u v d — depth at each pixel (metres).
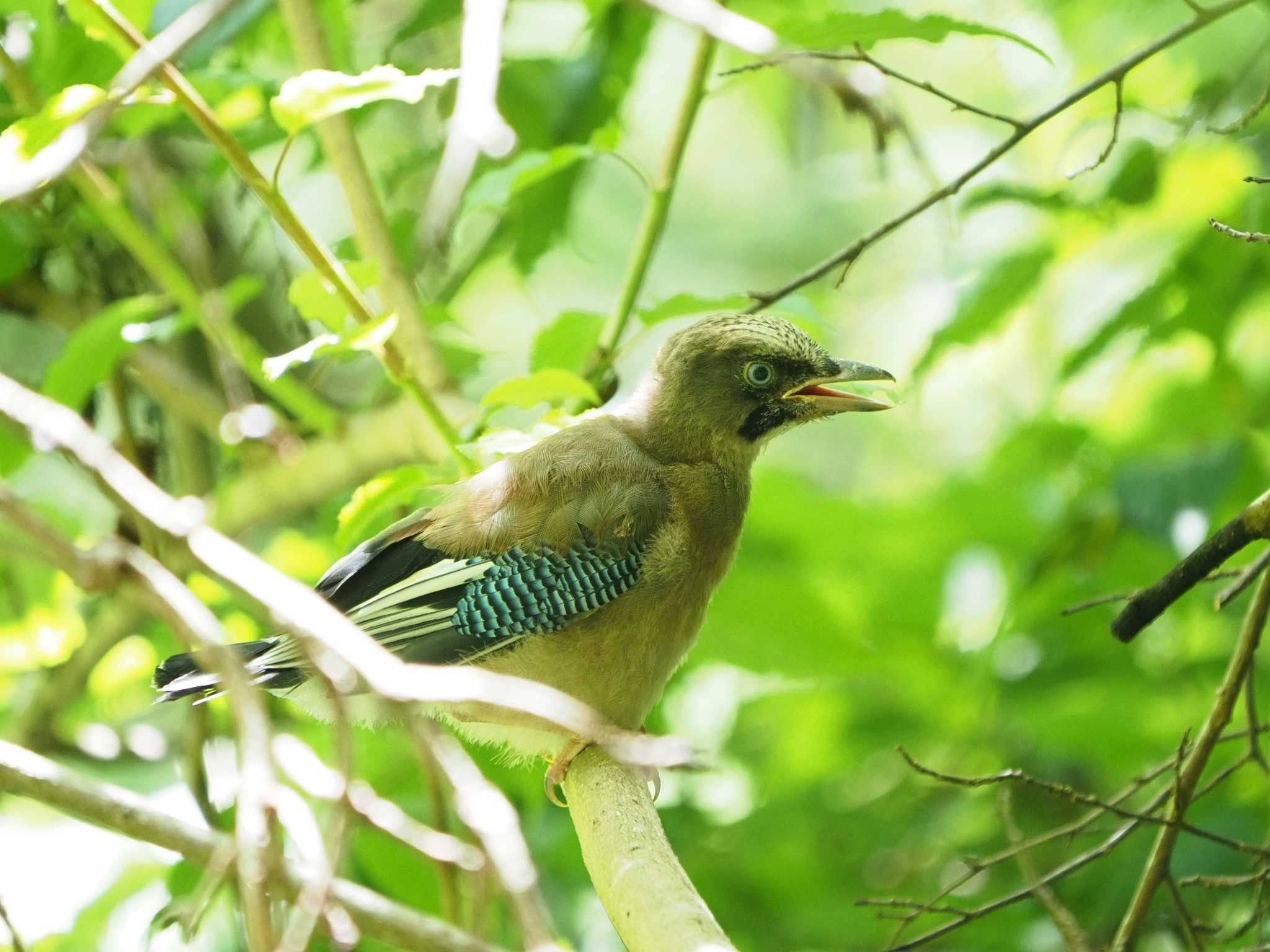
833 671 11.61
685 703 12.64
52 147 6.31
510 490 9.16
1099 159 8.27
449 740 5.37
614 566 8.98
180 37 6.16
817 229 18.52
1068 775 11.79
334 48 10.02
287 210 7.52
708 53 9.54
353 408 13.01
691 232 18.75
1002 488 12.45
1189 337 12.16
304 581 11.81
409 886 9.34
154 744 11.45
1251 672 7.46
